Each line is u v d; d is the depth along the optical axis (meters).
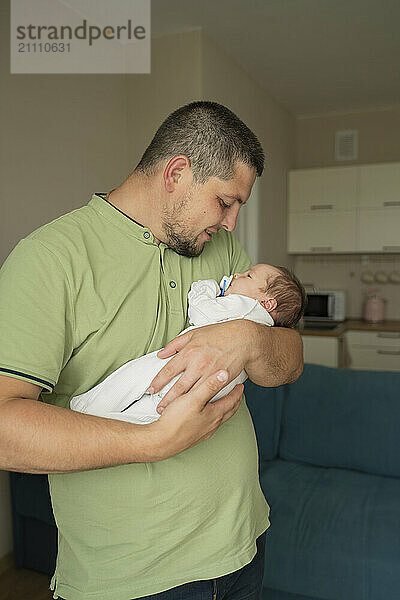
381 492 2.33
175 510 1.06
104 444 0.87
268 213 4.70
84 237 1.06
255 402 2.78
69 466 0.86
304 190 5.21
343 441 2.62
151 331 1.13
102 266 1.07
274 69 4.10
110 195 1.20
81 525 1.07
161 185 1.12
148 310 1.12
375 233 4.96
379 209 4.94
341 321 5.22
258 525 1.25
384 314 5.25
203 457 1.10
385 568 1.88
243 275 1.40
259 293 1.37
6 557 2.55
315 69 4.12
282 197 5.11
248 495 1.20
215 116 1.11
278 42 3.59
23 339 0.90
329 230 5.13
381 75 4.27
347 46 3.68
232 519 1.15
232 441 1.18
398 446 2.53
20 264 0.95
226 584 1.15
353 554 1.93
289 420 2.75
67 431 0.86
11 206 2.52
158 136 1.15
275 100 4.89
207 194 1.11
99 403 1.04
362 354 4.79
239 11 3.13
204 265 1.33
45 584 2.42
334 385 2.73
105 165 3.25
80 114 3.00
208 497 1.10
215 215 1.14
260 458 2.71
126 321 1.08
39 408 0.87
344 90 4.66
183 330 1.23
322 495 2.29
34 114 2.66
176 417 0.92
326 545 1.98
